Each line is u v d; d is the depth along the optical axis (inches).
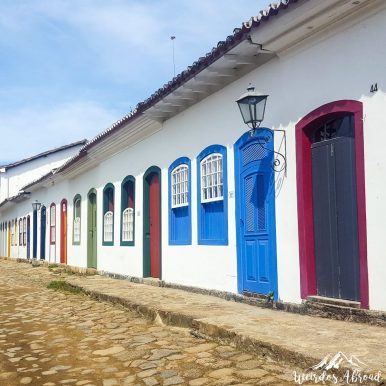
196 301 325.4
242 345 209.8
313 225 267.0
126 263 511.8
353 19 236.1
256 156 307.4
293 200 274.4
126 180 514.3
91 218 640.4
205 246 361.1
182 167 399.9
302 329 219.1
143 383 182.7
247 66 315.9
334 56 248.7
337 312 240.5
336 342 192.2
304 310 261.3
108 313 331.0
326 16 239.3
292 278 273.3
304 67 268.7
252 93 280.1
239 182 323.3
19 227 1130.7
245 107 286.5
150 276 466.6
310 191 268.7
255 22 258.2
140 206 478.6
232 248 330.0
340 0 225.1
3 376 200.5
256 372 181.3
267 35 267.1
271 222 290.8
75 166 654.5
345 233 246.7
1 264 968.3
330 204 256.4
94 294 399.2
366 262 227.5
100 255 589.3
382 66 222.1
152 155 454.0
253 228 308.8
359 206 232.1
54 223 831.1
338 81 245.8
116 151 542.0
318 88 258.2
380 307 220.4
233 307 295.1
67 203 748.6
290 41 270.2
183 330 258.8
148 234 470.0
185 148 393.7
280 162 284.7
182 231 399.5
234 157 329.7
